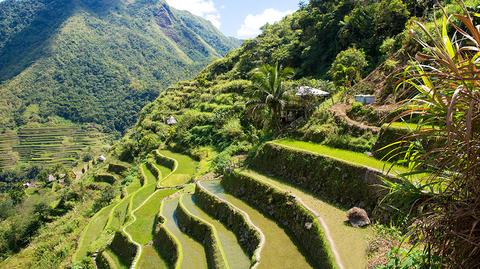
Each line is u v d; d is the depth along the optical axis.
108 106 173.00
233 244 23.39
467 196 4.91
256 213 25.19
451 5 28.53
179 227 29.80
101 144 140.75
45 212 56.94
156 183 45.16
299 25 73.31
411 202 5.88
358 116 28.31
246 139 45.69
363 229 17.66
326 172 23.28
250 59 76.75
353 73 38.78
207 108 65.62
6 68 197.38
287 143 30.02
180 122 64.56
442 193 5.28
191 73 192.50
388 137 22.34
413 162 5.70
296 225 21.25
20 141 136.88
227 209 27.11
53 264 35.22
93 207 49.12
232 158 39.94
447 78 4.69
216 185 33.72
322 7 66.06
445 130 4.97
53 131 146.75
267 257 18.84
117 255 31.00
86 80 187.38
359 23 48.84
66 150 131.88
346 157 23.33
